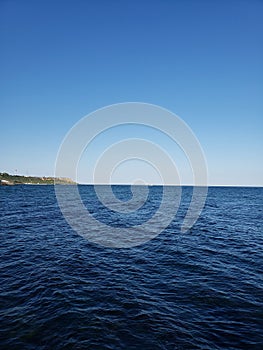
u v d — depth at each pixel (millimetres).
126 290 10367
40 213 30422
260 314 8734
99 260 14133
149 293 10148
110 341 7090
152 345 6992
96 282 11117
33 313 8430
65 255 14805
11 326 7688
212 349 6930
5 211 31516
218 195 83375
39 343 6949
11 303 9094
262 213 35250
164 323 8047
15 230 20828
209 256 15141
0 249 15602
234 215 32656
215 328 7887
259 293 10305
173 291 10367
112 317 8305
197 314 8648
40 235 19375
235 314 8703
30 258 14102
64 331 7480
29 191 79062
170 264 13656
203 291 10391
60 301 9281
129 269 12828
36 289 10258
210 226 24547
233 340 7344
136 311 8719
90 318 8188
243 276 12102
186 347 6965
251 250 16469
